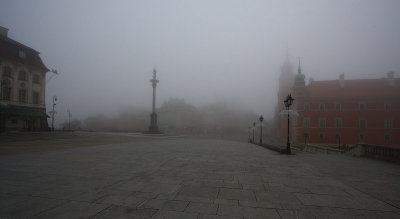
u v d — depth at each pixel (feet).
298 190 19.48
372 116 182.29
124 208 14.67
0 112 123.03
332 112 191.01
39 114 146.41
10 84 131.34
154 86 182.70
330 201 16.80
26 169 26.71
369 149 48.11
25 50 143.43
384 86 192.24
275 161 36.94
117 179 22.30
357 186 21.40
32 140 78.95
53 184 20.16
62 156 38.24
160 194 17.70
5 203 15.29
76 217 13.15
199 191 18.66
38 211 13.96
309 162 38.42
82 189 18.74
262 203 16.07
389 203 16.60
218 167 29.86
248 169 28.78
